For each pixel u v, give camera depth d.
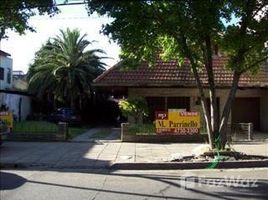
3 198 10.80
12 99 44.50
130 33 16.03
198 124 25.09
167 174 14.80
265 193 11.27
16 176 14.28
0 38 19.80
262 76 32.56
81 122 43.53
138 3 15.34
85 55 46.88
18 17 18.14
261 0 16.89
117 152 20.31
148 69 32.59
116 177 14.16
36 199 10.71
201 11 15.40
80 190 11.88
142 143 24.30
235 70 17.75
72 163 17.31
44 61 47.53
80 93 46.78
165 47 18.50
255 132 32.16
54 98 48.19
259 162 16.59
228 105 17.84
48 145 23.09
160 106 32.97
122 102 28.05
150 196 11.03
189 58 17.75
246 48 17.22
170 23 16.06
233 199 10.58
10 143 23.83
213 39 17.48
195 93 32.72
